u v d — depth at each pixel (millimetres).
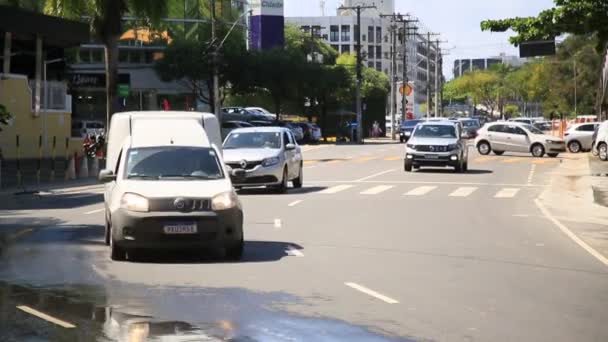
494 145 75625
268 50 116562
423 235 24500
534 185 43781
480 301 15055
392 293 15750
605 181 46031
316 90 118750
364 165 60750
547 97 175125
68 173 49750
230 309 14180
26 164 58875
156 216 18875
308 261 19516
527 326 13094
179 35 119062
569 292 16031
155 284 16500
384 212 30797
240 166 37781
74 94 102250
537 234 25109
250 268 18469
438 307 14492
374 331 12664
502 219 29000
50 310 14031
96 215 30344
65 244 22453
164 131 21359
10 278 17172
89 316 13578
